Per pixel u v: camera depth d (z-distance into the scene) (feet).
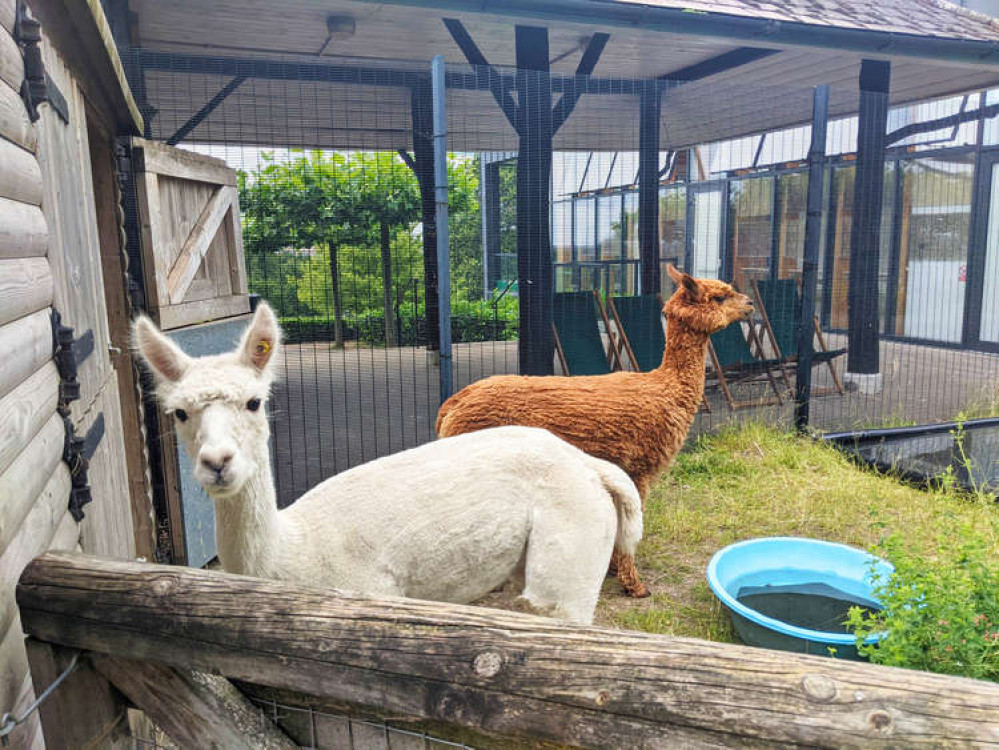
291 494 18.43
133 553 11.87
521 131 21.95
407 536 8.13
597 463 9.54
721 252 42.65
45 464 6.31
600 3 20.75
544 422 13.80
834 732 3.58
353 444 23.03
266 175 25.29
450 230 46.16
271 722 5.49
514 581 9.48
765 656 3.92
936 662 8.30
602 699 4.01
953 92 35.22
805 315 22.94
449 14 20.66
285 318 27.20
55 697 5.60
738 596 13.21
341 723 5.25
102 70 10.07
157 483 14.40
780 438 22.29
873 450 22.00
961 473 19.66
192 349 13.91
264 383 7.49
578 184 46.55
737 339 29.58
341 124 38.47
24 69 6.62
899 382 31.83
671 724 3.89
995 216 37.37
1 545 4.86
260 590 5.13
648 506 17.65
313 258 38.81
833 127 41.14
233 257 16.33
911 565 9.56
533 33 22.74
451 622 4.55
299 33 26.30
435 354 34.60
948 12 30.89
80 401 8.28
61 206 8.09
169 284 13.25
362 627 4.70
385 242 35.55
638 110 35.32
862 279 29.58
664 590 13.98
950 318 40.09
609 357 27.58
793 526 16.66
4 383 5.16
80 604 5.38
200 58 20.48
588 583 8.82
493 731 4.28
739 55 28.60
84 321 9.00
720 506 17.78
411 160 35.37
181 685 5.49
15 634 5.64
